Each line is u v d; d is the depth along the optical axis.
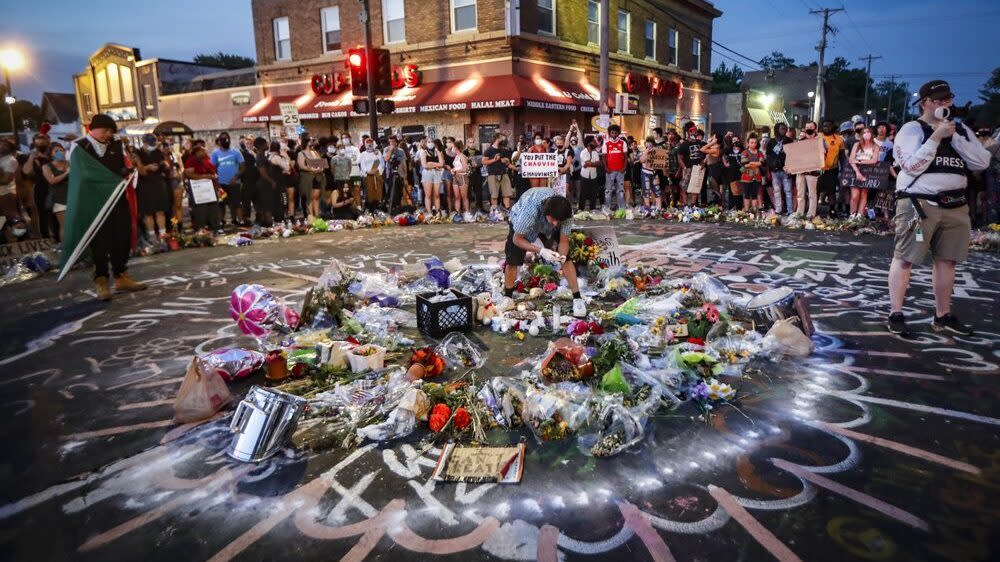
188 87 27.44
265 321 4.74
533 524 2.47
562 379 3.59
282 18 21.55
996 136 9.52
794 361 4.16
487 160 12.86
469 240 9.88
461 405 3.36
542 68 18.39
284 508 2.62
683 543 2.34
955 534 2.37
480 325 5.03
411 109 18.16
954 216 4.38
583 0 19.86
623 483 2.75
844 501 2.59
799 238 9.43
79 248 6.02
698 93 27.95
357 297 5.55
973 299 5.64
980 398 3.54
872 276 6.70
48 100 42.50
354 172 13.24
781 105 38.91
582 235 5.91
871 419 3.32
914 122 4.35
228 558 2.32
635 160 14.18
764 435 3.16
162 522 2.55
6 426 3.44
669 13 24.67
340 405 3.52
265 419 2.98
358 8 19.41
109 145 6.25
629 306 5.04
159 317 5.57
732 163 12.26
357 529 2.47
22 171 9.70
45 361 4.48
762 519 2.48
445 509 2.59
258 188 11.98
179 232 10.88
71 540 2.45
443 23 18.12
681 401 3.54
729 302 4.98
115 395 3.84
